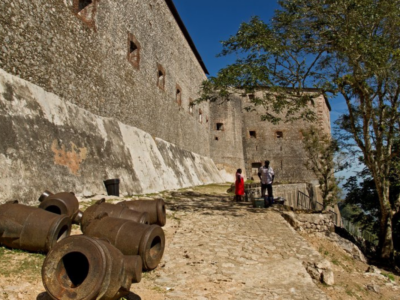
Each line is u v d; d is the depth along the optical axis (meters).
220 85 10.14
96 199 8.18
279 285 4.08
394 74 9.77
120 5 12.48
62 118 8.50
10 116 6.73
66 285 2.83
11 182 6.18
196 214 8.84
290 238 6.47
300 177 33.06
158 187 13.23
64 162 8.05
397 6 9.29
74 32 9.45
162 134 17.05
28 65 7.59
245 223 7.87
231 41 9.95
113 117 11.66
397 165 12.45
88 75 10.10
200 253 5.24
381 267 10.73
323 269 5.00
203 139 27.38
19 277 3.60
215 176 26.62
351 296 4.91
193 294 3.67
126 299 3.35
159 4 17.28
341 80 9.55
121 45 12.45
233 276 4.31
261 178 11.27
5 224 4.29
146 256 4.21
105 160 9.98
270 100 10.27
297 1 9.62
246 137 33.88
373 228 19.20
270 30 9.79
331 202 19.98
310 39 10.14
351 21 9.09
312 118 11.19
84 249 2.82
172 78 19.27
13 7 7.16
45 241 4.24
